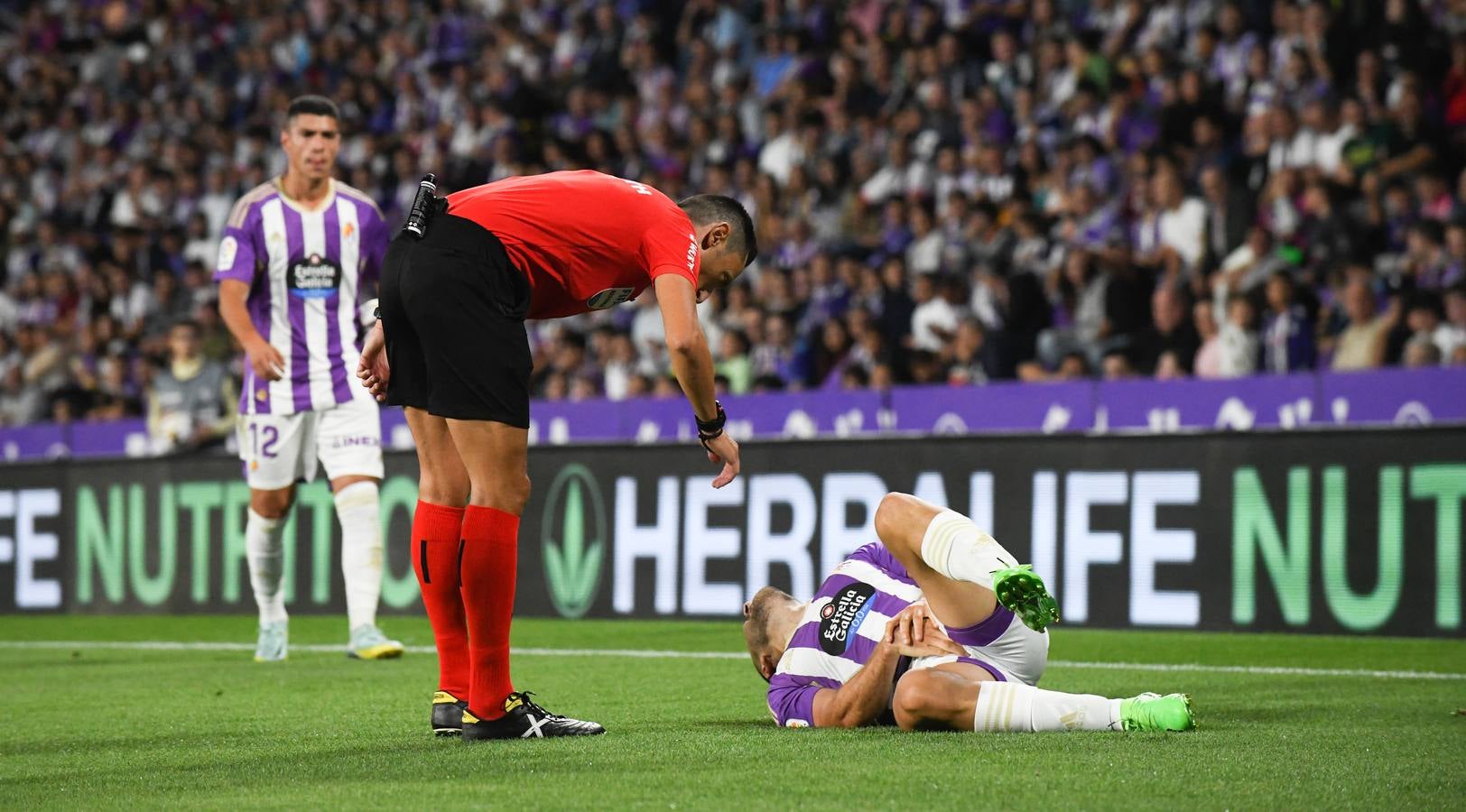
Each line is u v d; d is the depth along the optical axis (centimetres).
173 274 5556
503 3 6438
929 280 4162
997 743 1294
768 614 1577
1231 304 3628
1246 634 2797
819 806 1016
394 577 3516
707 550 3253
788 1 5522
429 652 2611
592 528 3369
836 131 4984
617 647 2688
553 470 3416
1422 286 3575
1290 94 4244
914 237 4525
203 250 5812
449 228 1366
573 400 3925
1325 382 3158
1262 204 4056
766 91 5388
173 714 1745
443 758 1280
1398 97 4097
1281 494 2797
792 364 4197
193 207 6059
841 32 5438
